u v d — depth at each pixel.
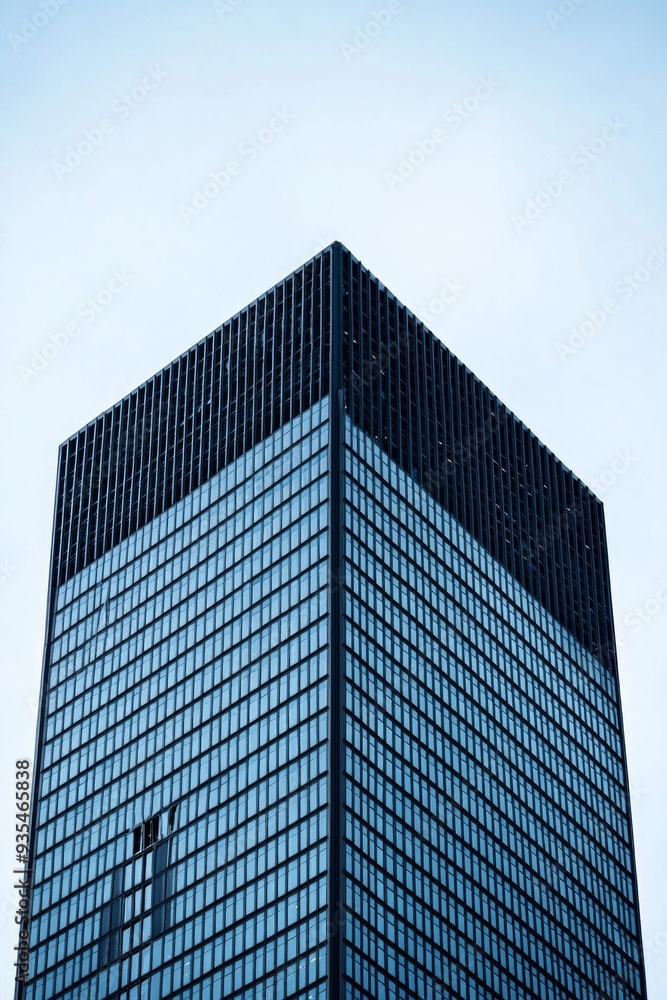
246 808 192.00
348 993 172.50
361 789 186.25
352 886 179.12
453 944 191.88
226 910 187.75
